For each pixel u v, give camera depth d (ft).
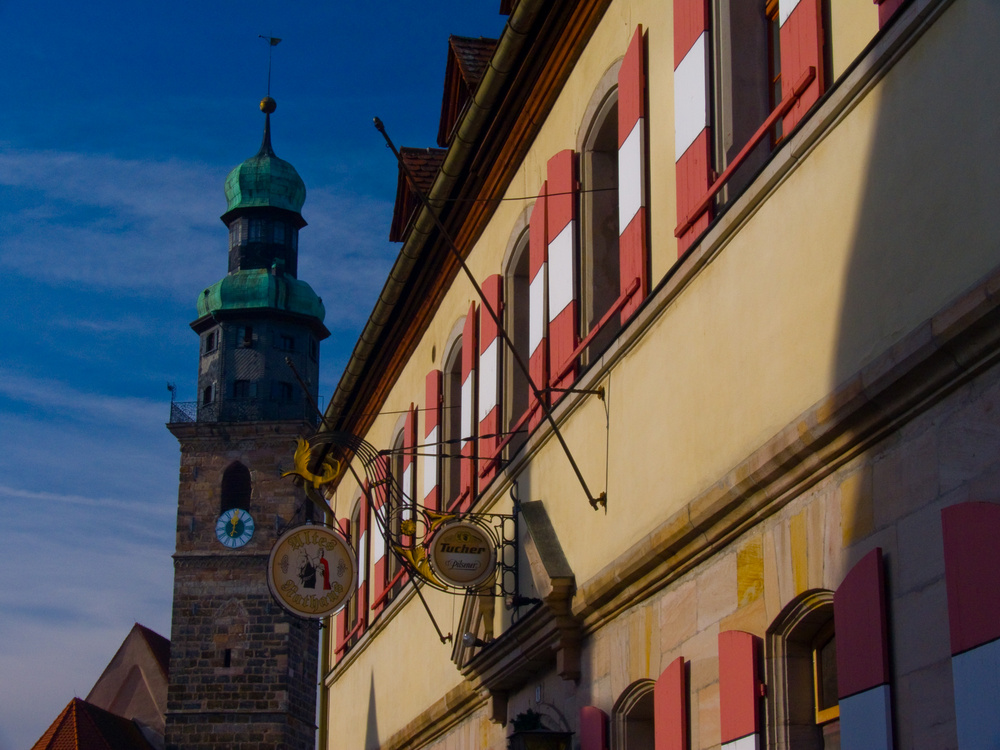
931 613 24.35
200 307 277.85
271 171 288.71
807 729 29.58
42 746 252.01
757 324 31.78
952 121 24.94
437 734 61.52
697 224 35.81
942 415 24.77
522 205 52.26
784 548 29.91
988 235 23.76
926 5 25.58
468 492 56.80
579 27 46.24
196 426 250.98
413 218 60.23
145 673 289.33
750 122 35.04
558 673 42.96
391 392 76.23
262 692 238.68
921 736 24.22
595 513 41.68
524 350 53.31
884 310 26.73
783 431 29.22
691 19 36.81
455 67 61.72
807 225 29.73
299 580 59.26
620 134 41.52
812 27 30.55
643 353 38.47
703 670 33.50
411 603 66.69
